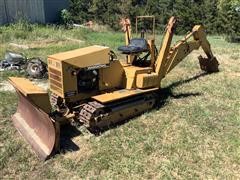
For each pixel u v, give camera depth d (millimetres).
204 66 12844
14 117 8453
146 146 7156
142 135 7680
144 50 8844
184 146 7203
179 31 30500
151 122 8312
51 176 6391
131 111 8453
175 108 9125
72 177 6359
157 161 6715
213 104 9461
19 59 12891
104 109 7820
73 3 36531
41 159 6828
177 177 6215
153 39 9062
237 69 13383
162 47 9086
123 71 8680
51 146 6879
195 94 10273
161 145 7238
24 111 8109
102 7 36562
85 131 7902
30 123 7816
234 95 10172
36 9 25031
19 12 23953
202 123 8211
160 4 36031
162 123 8242
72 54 7812
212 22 30062
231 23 22750
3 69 12648
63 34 21531
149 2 36500
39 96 7012
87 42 19156
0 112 9047
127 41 9664
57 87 7758
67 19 27156
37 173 6500
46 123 6914
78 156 6969
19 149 7262
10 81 7938
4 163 6766
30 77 12008
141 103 8672
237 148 7105
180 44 10062
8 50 15859
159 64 9023
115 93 8258
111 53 8391
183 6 31625
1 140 7664
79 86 7879
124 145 7312
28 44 18094
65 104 7848
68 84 7609
